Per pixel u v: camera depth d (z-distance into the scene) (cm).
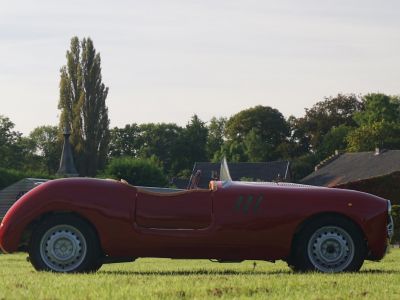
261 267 1442
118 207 1198
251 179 11325
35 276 1090
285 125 14538
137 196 1208
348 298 834
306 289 911
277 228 1200
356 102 14075
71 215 1200
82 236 1195
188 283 970
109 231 1194
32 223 1230
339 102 14038
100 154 11031
